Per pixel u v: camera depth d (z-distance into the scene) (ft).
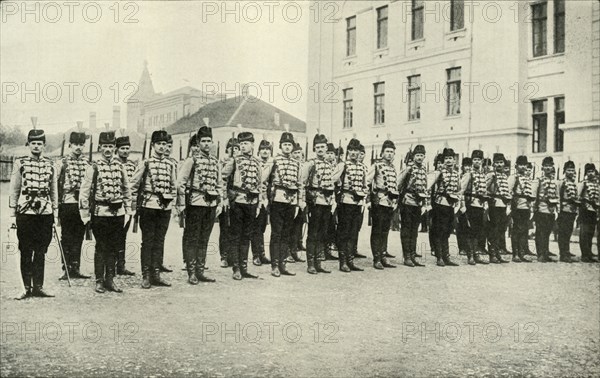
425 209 24.06
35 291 17.44
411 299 18.71
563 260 24.75
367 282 20.57
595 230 24.84
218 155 20.43
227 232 20.90
